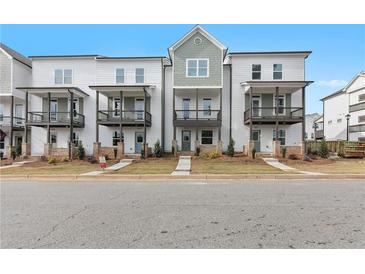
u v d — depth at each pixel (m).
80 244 3.85
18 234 4.26
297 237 4.08
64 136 23.86
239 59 22.64
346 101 33.22
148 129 23.06
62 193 7.79
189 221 4.89
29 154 22.31
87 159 19.31
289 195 7.29
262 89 21.52
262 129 22.72
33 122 21.81
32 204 6.34
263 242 3.89
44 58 23.55
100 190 8.28
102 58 22.83
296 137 22.64
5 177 11.44
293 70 22.28
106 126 23.38
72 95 21.30
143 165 15.63
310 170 12.83
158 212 5.53
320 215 5.27
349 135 32.28
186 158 19.11
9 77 23.09
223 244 3.83
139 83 22.98
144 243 3.87
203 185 9.18
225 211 5.59
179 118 22.81
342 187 8.67
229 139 22.64
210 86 21.34
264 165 15.20
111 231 4.38
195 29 21.30
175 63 21.53
